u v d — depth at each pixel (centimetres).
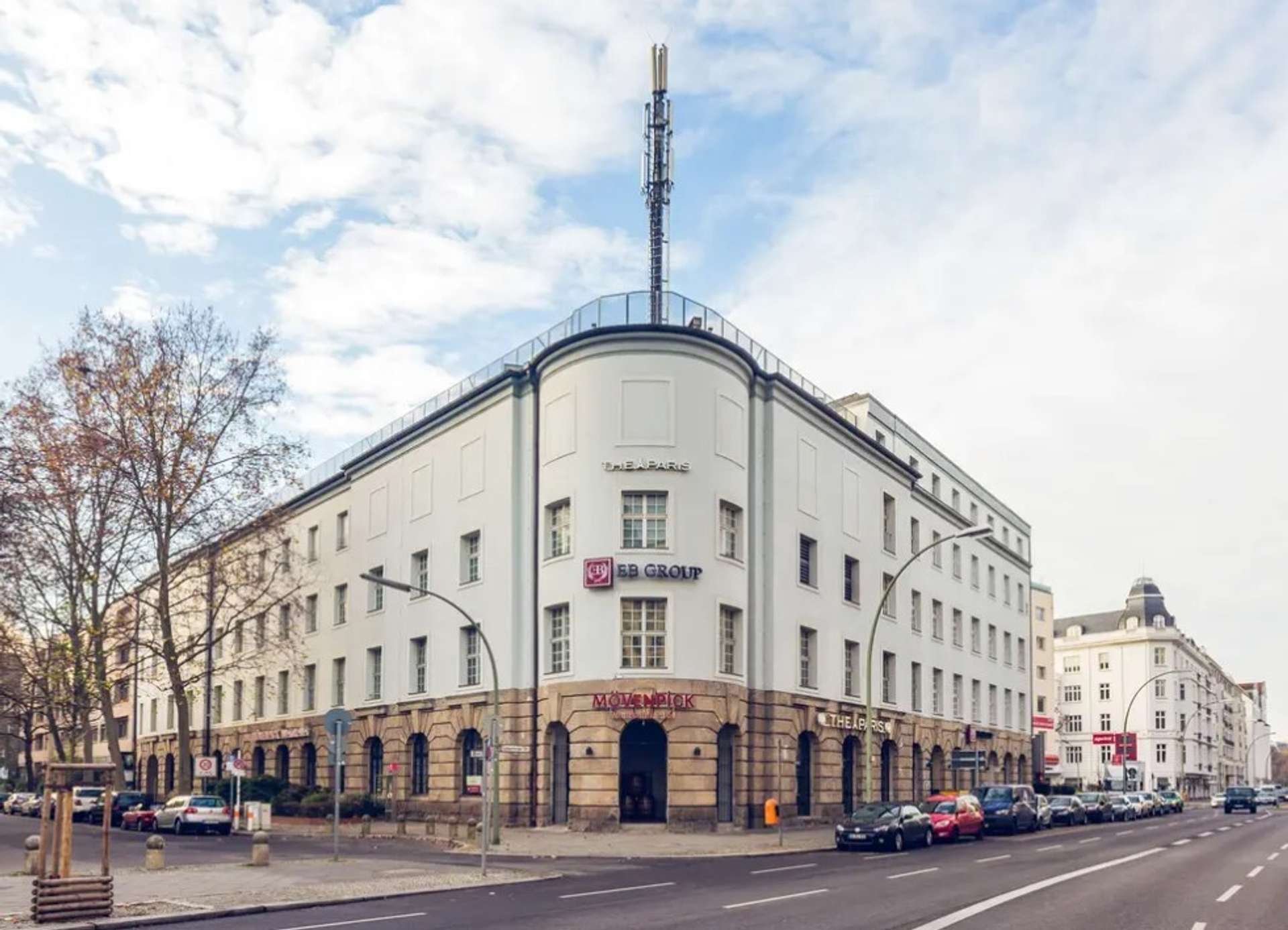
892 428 5716
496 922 1603
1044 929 1500
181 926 1612
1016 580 7450
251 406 4772
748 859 3003
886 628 5200
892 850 3306
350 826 4491
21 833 4488
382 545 5150
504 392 4322
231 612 5891
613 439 3875
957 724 6050
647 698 3709
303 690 5819
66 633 4575
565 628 3956
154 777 7725
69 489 4356
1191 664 13925
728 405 4053
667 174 5162
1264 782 19000
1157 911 1723
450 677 4478
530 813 3953
